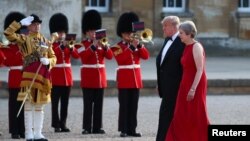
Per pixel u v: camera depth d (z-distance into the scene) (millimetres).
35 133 41656
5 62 44938
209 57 94375
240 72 74500
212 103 61500
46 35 78750
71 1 79875
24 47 41219
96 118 47062
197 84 35562
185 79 35844
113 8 90750
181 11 94562
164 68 38500
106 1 91625
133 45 45906
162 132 38250
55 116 47500
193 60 35656
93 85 46656
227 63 85438
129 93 45812
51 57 41938
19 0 77938
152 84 66062
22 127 45219
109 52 47094
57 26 48250
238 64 84188
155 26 92750
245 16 95938
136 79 45812
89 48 46781
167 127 38062
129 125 45750
